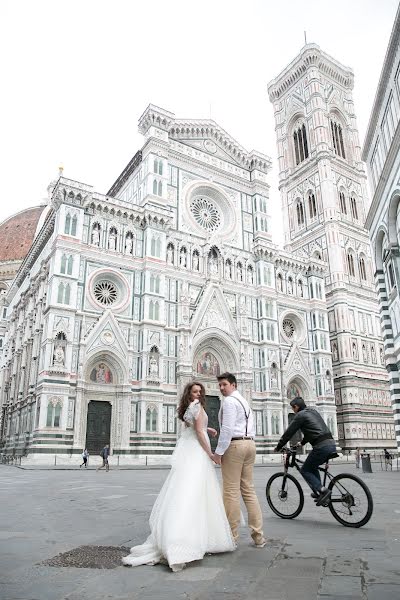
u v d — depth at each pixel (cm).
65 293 4584
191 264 5691
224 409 876
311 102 8538
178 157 6188
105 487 2098
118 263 5091
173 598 555
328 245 7569
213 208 6431
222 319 5653
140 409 4678
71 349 4462
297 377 6166
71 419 4328
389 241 3359
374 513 1230
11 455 4947
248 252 6347
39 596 561
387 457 4338
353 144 8706
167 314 5272
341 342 6962
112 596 562
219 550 768
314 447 1100
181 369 5050
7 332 8119
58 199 4922
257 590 584
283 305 6456
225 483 864
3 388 7488
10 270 10088
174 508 725
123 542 873
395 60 3014
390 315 3659
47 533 963
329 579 626
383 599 545
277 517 1171
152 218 5381
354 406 6625
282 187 8825
